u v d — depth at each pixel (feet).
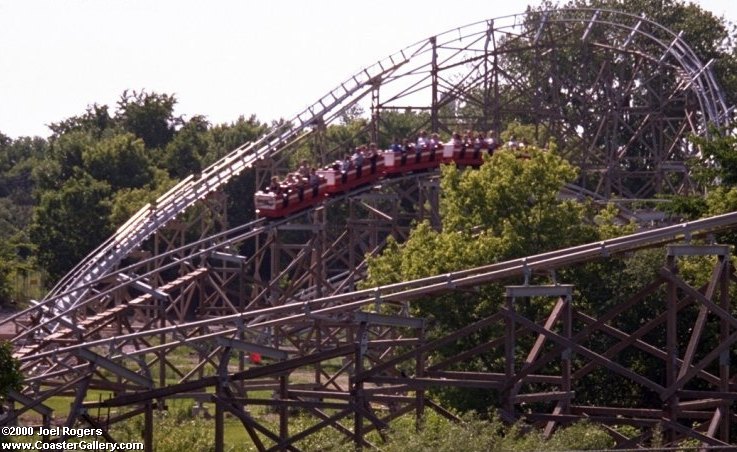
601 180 429.79
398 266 293.64
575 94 435.53
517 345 249.75
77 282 307.17
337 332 303.68
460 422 195.31
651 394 247.09
